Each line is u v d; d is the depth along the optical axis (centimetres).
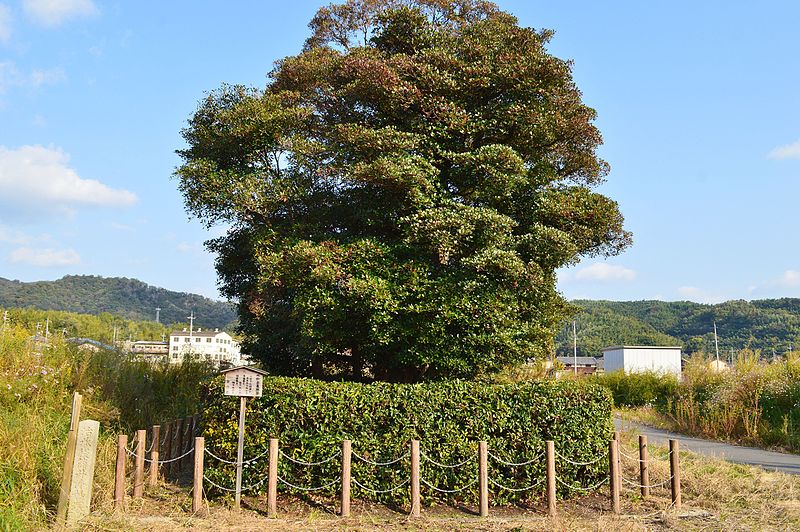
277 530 752
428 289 988
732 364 2059
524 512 860
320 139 1245
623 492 956
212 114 1226
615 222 1205
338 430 870
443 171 1138
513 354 1071
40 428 916
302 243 1024
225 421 874
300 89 1259
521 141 1157
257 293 1361
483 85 1105
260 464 865
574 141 1270
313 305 1005
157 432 949
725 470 1107
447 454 884
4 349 1148
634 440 1440
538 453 910
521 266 1002
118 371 1336
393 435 878
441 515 833
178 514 810
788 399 1686
